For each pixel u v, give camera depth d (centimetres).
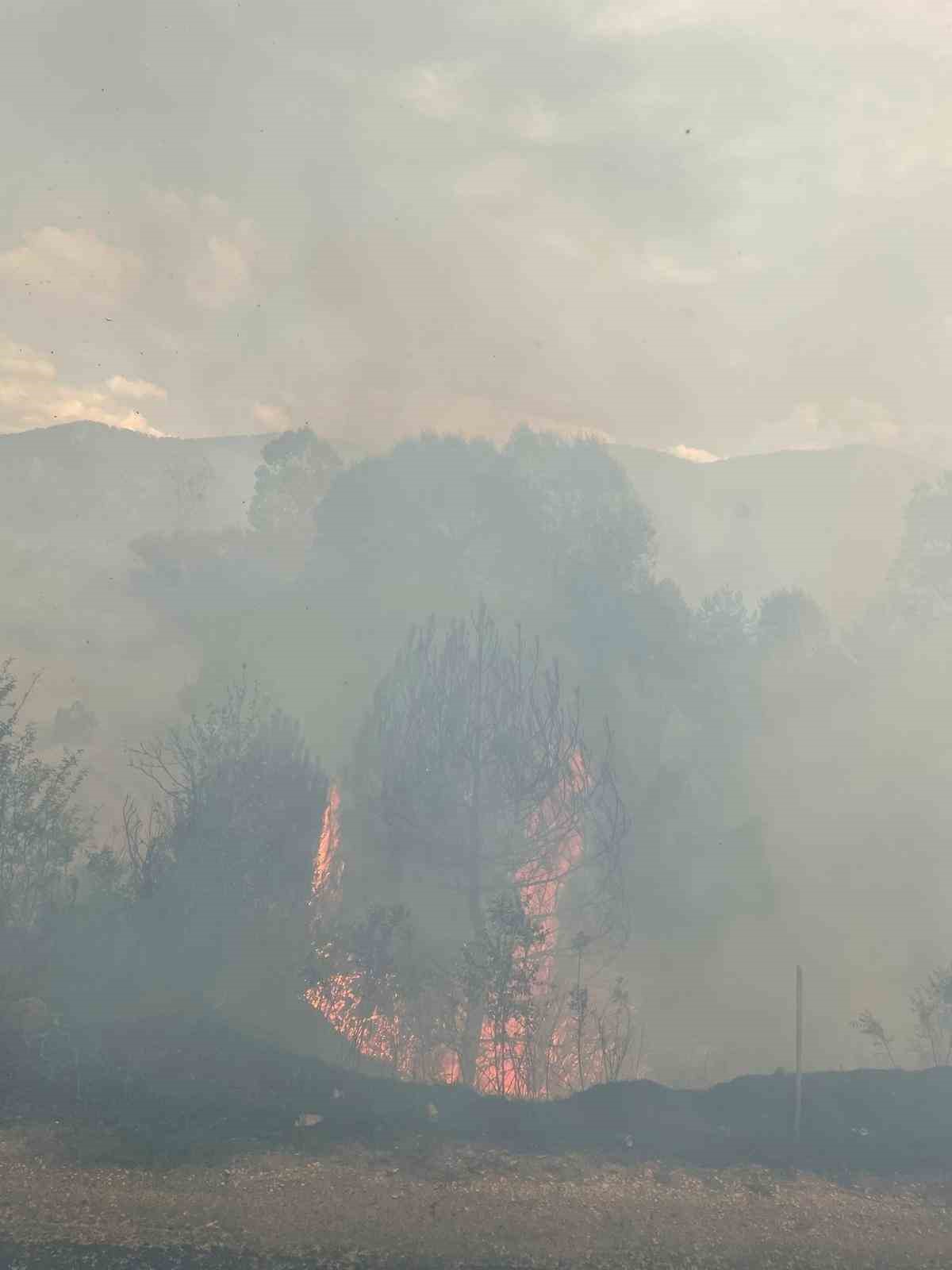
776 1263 956
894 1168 1148
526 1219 998
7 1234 904
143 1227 932
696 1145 1201
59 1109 1131
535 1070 1623
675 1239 984
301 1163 1063
